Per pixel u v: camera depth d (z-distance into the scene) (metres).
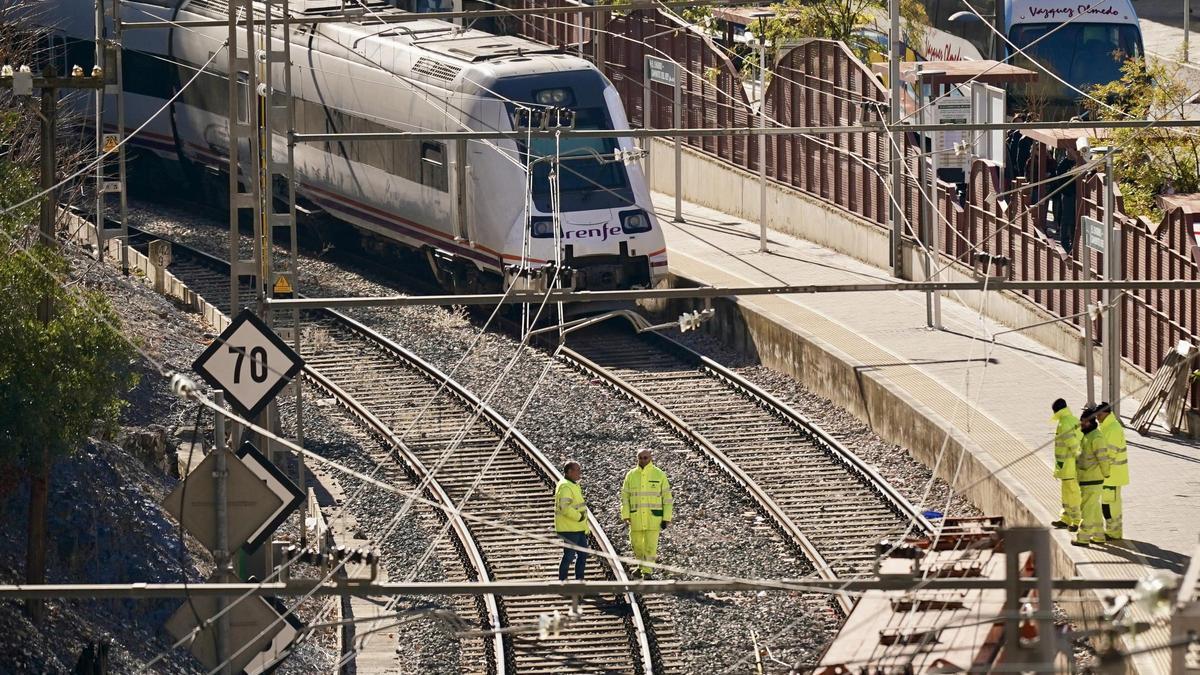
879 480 102.19
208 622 57.00
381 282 147.88
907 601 60.47
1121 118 142.00
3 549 79.12
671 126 175.00
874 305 131.88
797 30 176.75
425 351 128.12
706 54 169.00
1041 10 162.62
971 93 135.25
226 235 159.75
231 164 75.44
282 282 89.44
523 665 81.81
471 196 132.38
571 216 130.75
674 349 129.12
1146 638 75.56
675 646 83.00
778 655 81.25
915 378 113.25
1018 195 126.75
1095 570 84.19
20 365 75.00
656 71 161.25
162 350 116.19
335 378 123.56
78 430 77.06
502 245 130.38
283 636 61.16
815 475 105.12
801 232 155.50
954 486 101.50
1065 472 89.06
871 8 176.75
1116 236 102.56
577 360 126.25
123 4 170.00
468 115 131.75
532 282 126.75
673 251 150.50
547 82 132.38
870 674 54.56
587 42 181.12
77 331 77.06
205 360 67.88
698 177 171.62
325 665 80.38
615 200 132.25
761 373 124.81
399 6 180.50
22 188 88.12
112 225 160.25
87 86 84.56
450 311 138.88
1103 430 87.38
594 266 132.50
